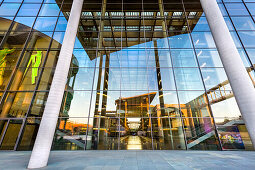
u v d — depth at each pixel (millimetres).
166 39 13555
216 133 9562
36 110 10359
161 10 14914
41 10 13852
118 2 15258
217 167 4707
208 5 7516
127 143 9867
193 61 12109
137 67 12445
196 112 10320
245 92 5527
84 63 12500
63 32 13219
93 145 9852
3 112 10047
